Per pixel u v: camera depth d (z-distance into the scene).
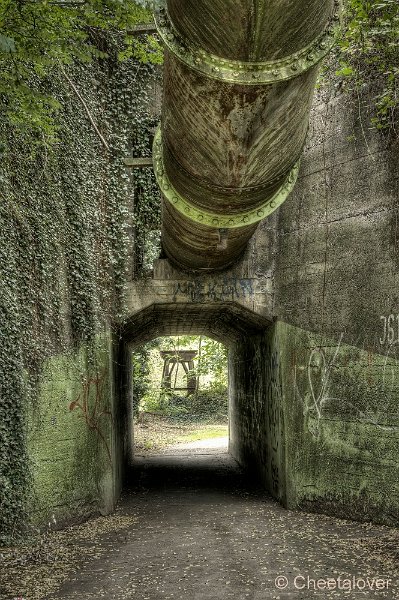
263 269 10.17
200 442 21.48
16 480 7.54
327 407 9.05
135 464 15.87
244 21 3.67
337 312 9.02
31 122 7.00
